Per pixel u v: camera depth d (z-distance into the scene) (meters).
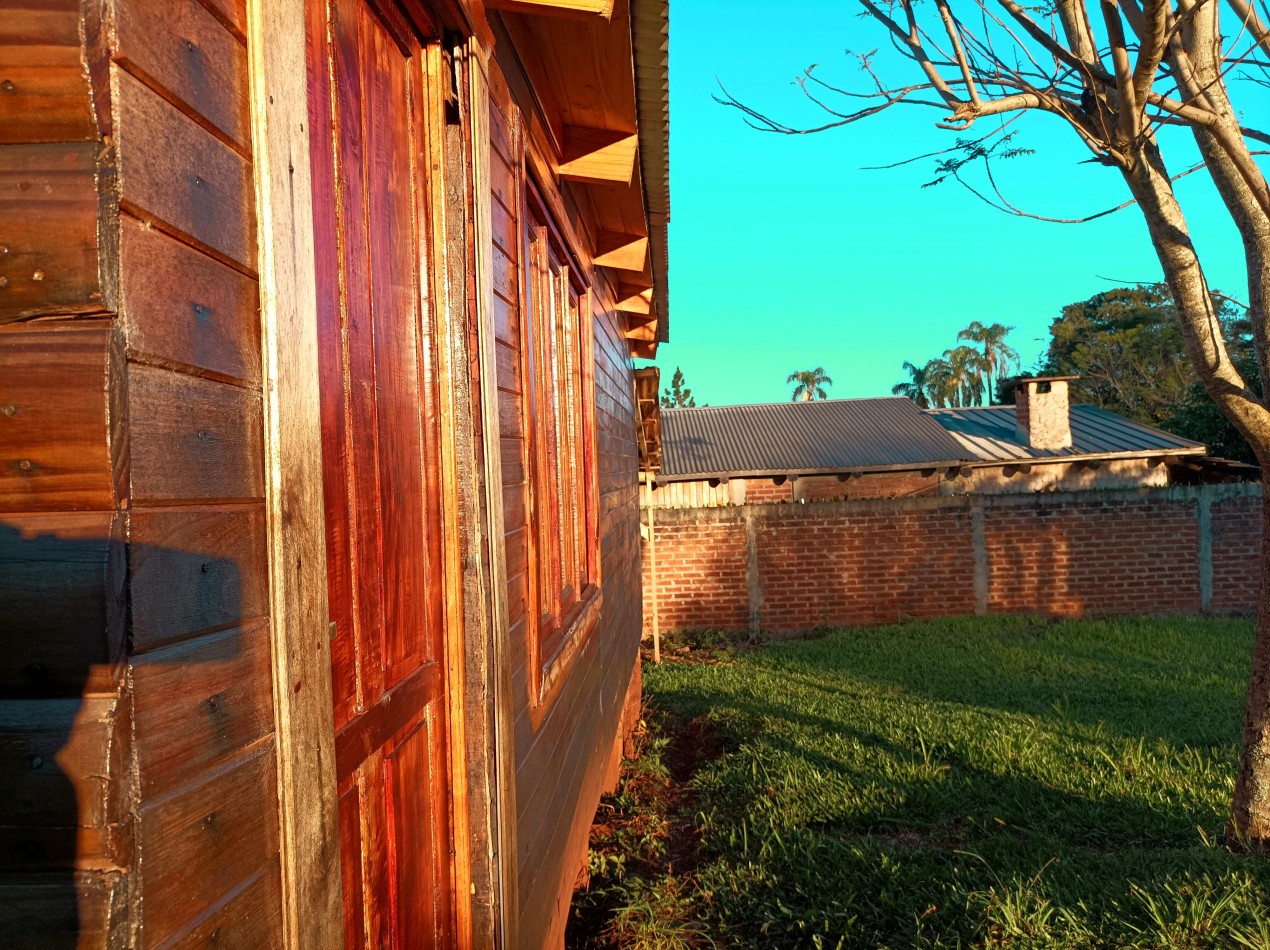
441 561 2.02
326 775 1.16
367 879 1.50
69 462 0.78
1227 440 21.19
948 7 3.53
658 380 11.34
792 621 14.39
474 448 2.04
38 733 0.76
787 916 4.18
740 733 7.64
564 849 3.38
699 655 13.13
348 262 1.52
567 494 4.00
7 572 0.77
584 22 2.76
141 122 0.84
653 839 5.42
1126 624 12.84
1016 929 3.67
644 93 3.66
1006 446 19.14
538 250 3.43
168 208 0.87
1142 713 7.82
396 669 1.71
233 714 0.94
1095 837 5.10
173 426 0.87
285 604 1.05
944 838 5.19
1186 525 13.93
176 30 0.90
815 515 14.38
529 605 2.72
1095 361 37.31
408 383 1.87
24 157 0.80
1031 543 14.15
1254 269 4.55
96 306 0.79
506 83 2.65
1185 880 3.99
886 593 14.30
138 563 0.80
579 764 3.92
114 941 0.75
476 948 2.01
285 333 1.09
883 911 4.11
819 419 21.62
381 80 1.76
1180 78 3.86
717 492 18.58
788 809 5.57
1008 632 12.81
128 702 0.78
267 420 1.04
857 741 7.07
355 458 1.52
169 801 0.82
